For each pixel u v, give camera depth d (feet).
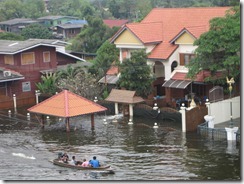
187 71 235.40
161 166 157.48
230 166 155.12
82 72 272.72
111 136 199.41
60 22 649.61
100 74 274.36
